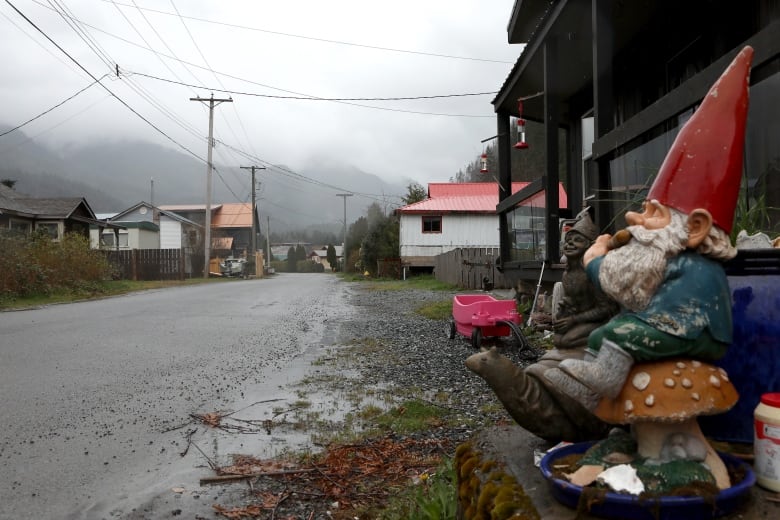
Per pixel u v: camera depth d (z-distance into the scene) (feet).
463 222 108.06
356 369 23.53
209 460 13.29
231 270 148.97
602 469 5.28
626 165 20.83
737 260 6.42
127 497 11.39
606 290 5.16
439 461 12.53
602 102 22.25
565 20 26.43
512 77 35.04
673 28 26.53
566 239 7.82
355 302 59.72
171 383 21.30
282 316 45.68
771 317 6.26
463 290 67.51
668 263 5.02
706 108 5.38
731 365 6.42
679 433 5.05
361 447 13.71
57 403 18.44
